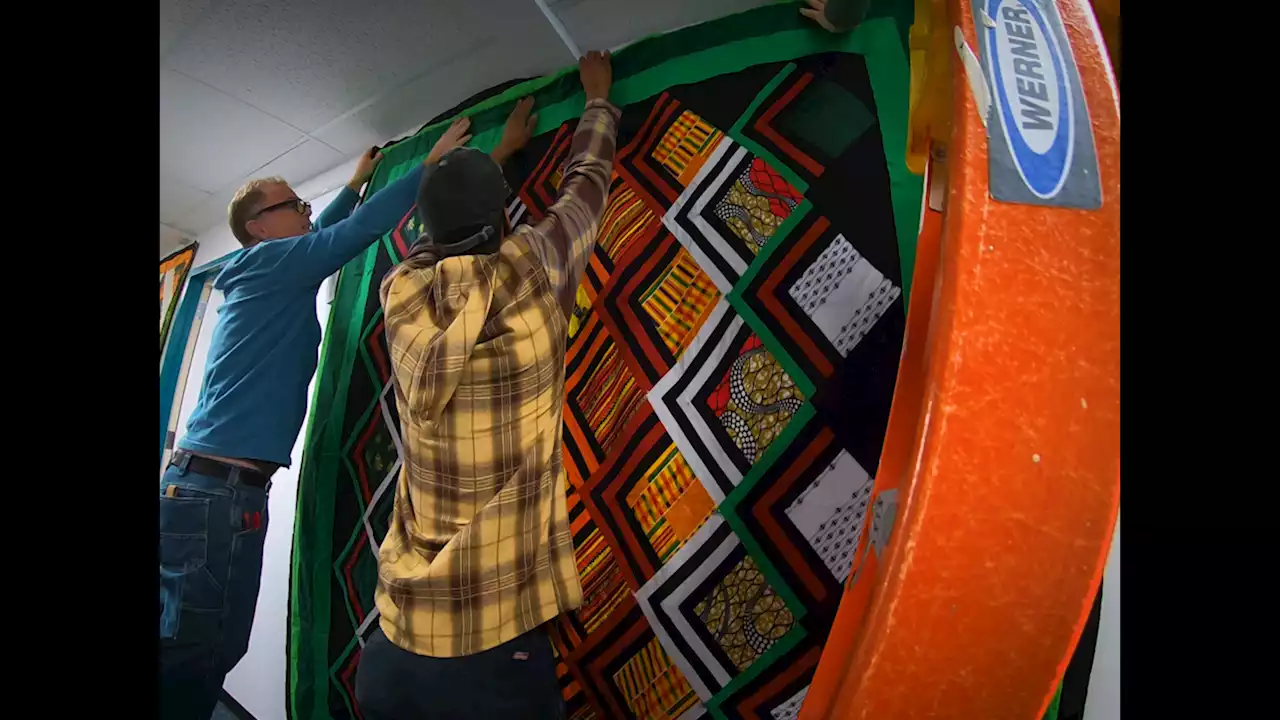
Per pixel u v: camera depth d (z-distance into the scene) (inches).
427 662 28.7
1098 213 16.1
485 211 31.1
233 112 53.6
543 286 30.2
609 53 45.5
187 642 42.9
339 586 53.3
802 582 33.5
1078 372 15.4
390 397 53.1
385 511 51.3
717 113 40.7
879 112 35.0
